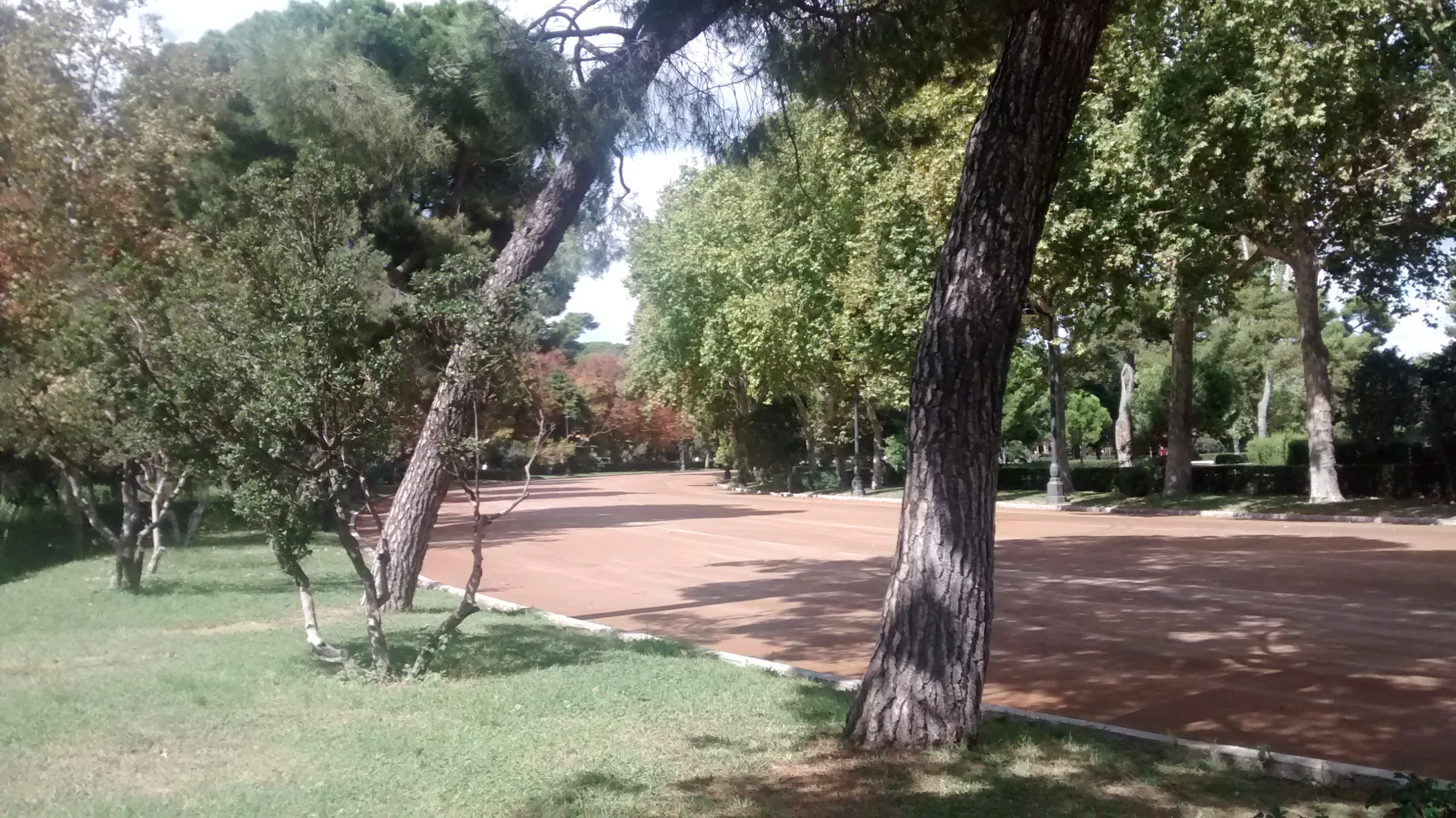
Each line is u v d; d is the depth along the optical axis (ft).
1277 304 178.70
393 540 42.39
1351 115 77.92
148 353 32.73
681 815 17.65
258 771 20.44
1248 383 205.16
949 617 21.26
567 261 57.00
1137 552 65.05
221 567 60.23
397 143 40.78
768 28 33.60
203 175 56.75
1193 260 85.35
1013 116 21.45
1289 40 74.90
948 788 18.89
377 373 28.58
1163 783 19.56
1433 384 92.07
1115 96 86.43
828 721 23.75
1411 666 30.35
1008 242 21.29
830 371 144.46
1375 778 19.34
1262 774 20.35
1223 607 41.93
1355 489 100.48
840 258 126.72
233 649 33.22
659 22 35.58
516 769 20.24
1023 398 173.27
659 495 178.29
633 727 23.35
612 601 49.29
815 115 41.70
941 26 31.83
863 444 185.47
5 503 84.84
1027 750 21.29
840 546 75.66
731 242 144.25
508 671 29.99
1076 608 43.11
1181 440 114.21
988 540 21.61
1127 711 26.48
